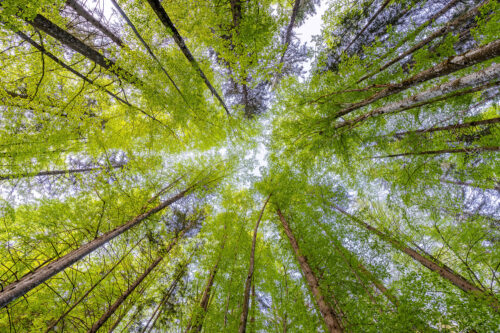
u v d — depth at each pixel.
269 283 6.70
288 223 7.84
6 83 4.67
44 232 4.68
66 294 4.81
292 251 6.63
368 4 7.07
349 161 7.18
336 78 6.02
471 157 5.13
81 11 4.78
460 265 4.86
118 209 5.66
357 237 5.62
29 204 4.91
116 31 5.73
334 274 5.23
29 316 4.47
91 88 5.86
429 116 5.38
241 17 6.04
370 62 5.55
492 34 3.55
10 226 4.55
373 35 7.20
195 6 6.04
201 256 7.41
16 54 4.37
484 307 3.22
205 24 6.53
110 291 5.56
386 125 6.07
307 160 7.58
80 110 5.88
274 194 8.43
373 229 6.46
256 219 8.57
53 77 5.27
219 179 8.73
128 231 5.89
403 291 3.83
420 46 5.49
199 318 5.70
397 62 5.76
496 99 5.03
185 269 7.73
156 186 7.04
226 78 9.10
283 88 7.04
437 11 6.51
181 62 6.07
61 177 5.49
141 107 6.93
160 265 7.53
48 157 5.30
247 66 6.55
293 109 6.99
